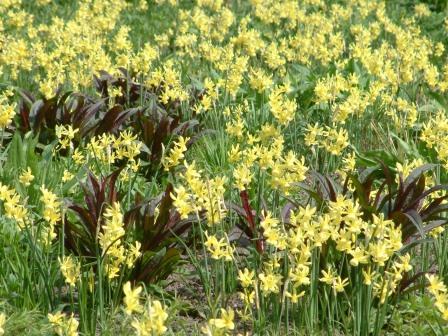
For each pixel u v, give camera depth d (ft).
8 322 21.67
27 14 62.03
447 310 19.67
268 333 22.12
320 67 52.13
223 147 36.01
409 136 39.14
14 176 30.27
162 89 41.91
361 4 69.00
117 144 27.35
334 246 23.02
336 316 23.00
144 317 17.83
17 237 25.98
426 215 24.50
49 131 36.27
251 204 29.50
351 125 36.88
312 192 23.48
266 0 67.21
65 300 24.27
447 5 77.30
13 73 44.80
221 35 55.52
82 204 29.66
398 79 41.04
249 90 43.57
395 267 21.30
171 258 24.66
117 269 22.47
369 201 25.00
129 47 47.26
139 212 25.54
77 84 41.70
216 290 23.16
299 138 39.09
